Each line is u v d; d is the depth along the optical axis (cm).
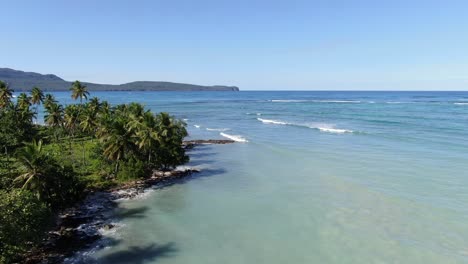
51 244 3045
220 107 19512
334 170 5291
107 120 5400
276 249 2981
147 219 3619
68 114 8456
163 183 4841
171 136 5662
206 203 4078
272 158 6306
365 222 3434
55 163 3706
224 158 6431
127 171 4912
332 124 10462
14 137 7275
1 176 3616
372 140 7588
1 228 2303
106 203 4053
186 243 3106
